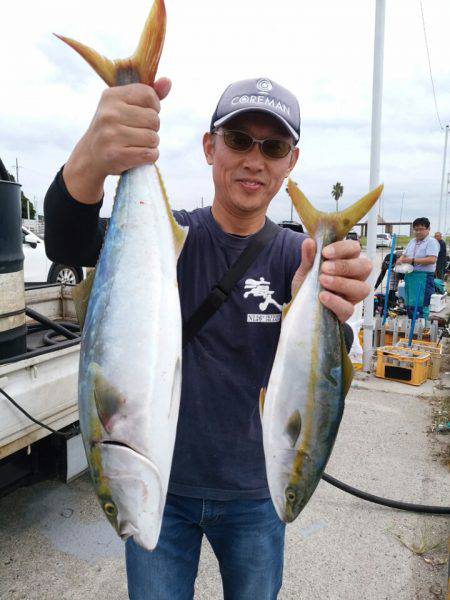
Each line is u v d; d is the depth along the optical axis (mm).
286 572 2734
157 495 1340
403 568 2775
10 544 2879
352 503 3416
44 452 3121
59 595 2520
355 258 1441
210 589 2625
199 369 1703
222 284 1695
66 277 9047
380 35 5719
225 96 1628
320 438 1539
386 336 7625
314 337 1516
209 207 1874
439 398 5445
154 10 1330
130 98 1250
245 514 1744
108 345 1365
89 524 3076
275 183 1669
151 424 1329
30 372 2711
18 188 2955
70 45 1306
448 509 3246
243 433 1718
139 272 1428
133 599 1722
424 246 7820
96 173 1360
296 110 1654
